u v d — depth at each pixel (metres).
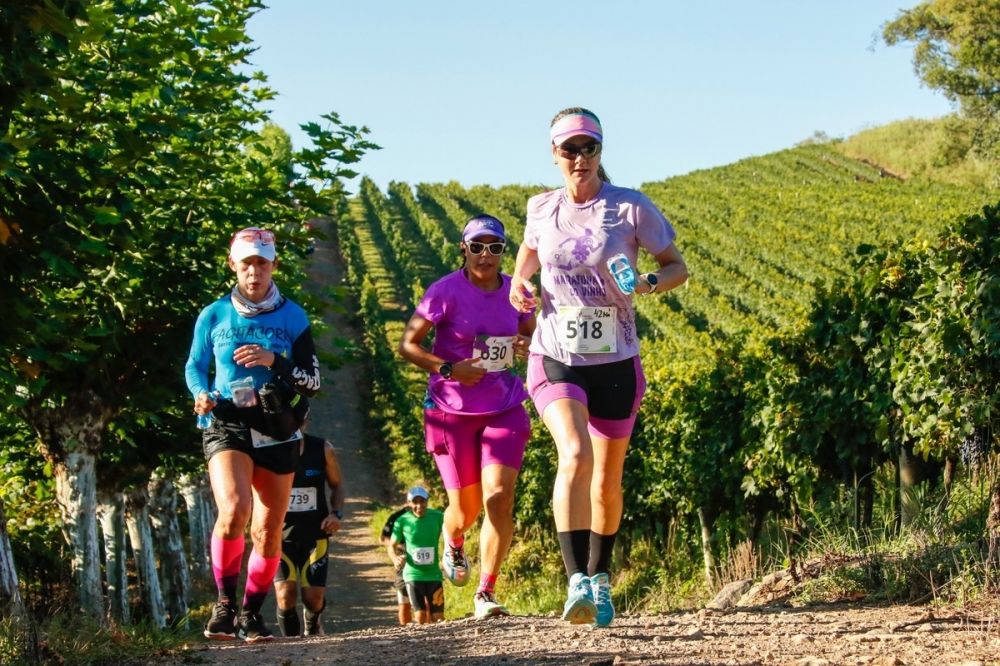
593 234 4.71
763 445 12.17
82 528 10.38
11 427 11.96
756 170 87.19
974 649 3.85
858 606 5.47
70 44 8.44
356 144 11.62
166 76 10.77
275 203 11.78
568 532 4.51
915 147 86.19
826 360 10.67
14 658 4.87
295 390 5.70
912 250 10.13
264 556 5.98
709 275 49.44
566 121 4.70
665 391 17.16
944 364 8.28
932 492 9.01
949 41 52.38
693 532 16.16
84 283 9.96
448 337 6.45
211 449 5.67
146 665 4.95
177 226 10.96
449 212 74.50
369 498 29.45
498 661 4.30
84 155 8.84
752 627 4.93
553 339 4.79
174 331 10.68
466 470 6.62
